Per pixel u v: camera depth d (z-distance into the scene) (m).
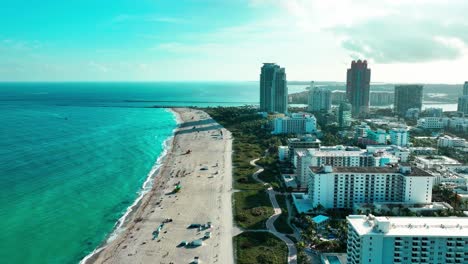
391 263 152.00
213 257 188.50
